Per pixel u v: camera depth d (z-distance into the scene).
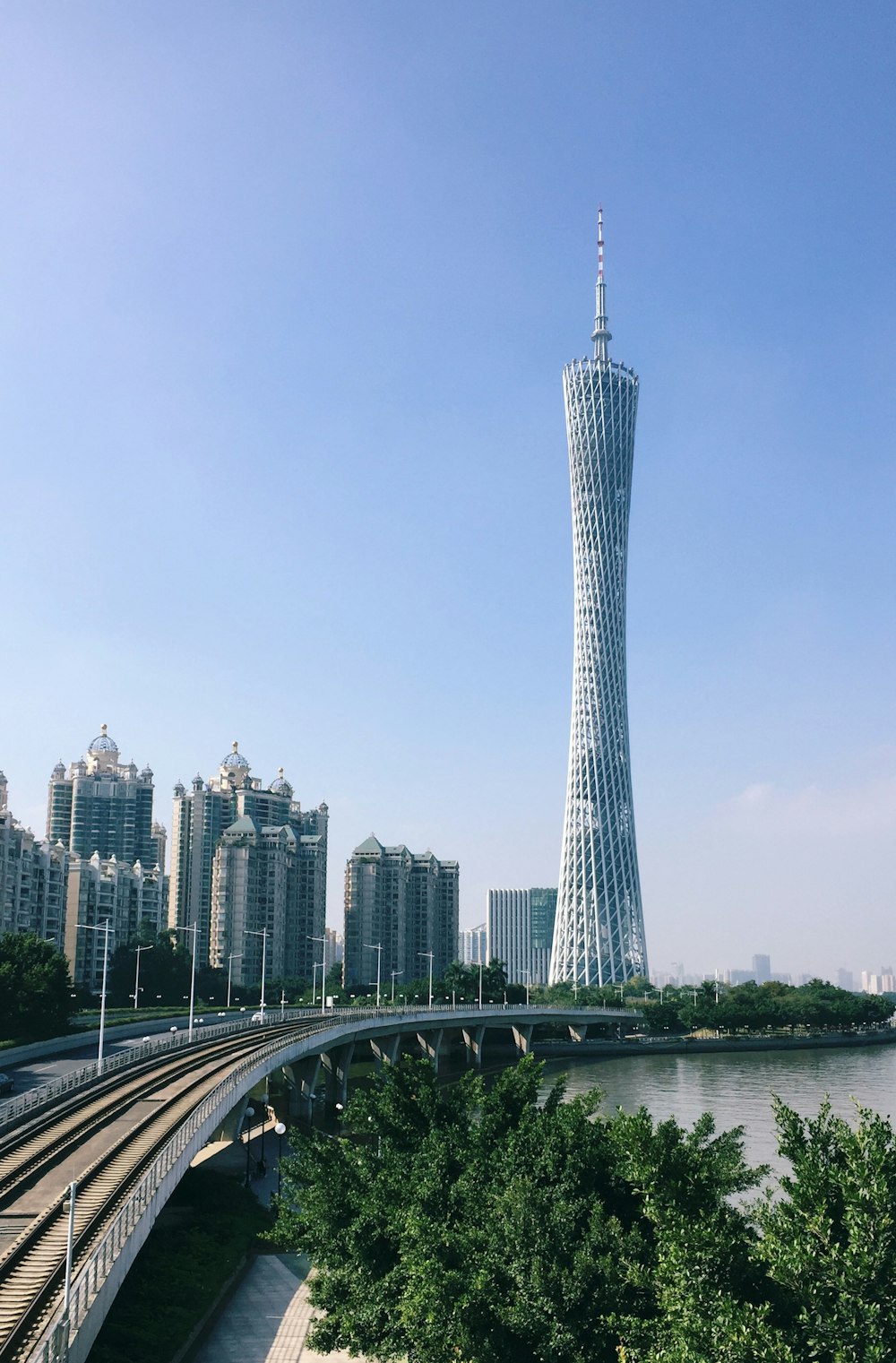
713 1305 32.62
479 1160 49.56
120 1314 58.12
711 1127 50.97
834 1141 36.78
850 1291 31.28
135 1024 184.00
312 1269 72.75
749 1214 38.84
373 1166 55.31
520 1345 38.78
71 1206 41.47
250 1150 109.88
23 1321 43.12
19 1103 84.19
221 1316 63.50
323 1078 177.88
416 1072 61.31
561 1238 41.03
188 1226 76.62
